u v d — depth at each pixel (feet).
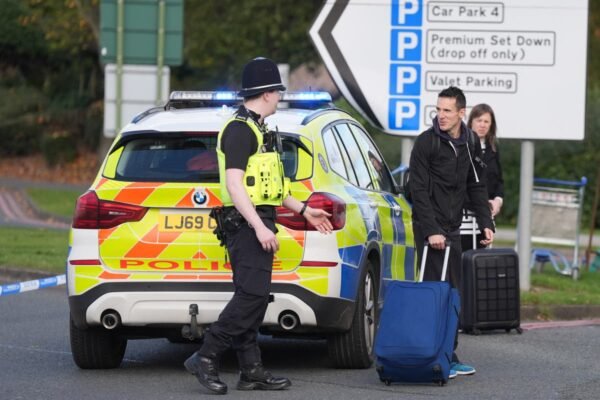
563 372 89.45
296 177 81.41
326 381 82.69
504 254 111.75
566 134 142.31
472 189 91.30
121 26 150.51
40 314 118.52
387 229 93.40
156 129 82.89
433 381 81.30
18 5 457.27
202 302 79.87
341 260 80.84
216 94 93.56
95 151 448.24
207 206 80.12
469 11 142.51
